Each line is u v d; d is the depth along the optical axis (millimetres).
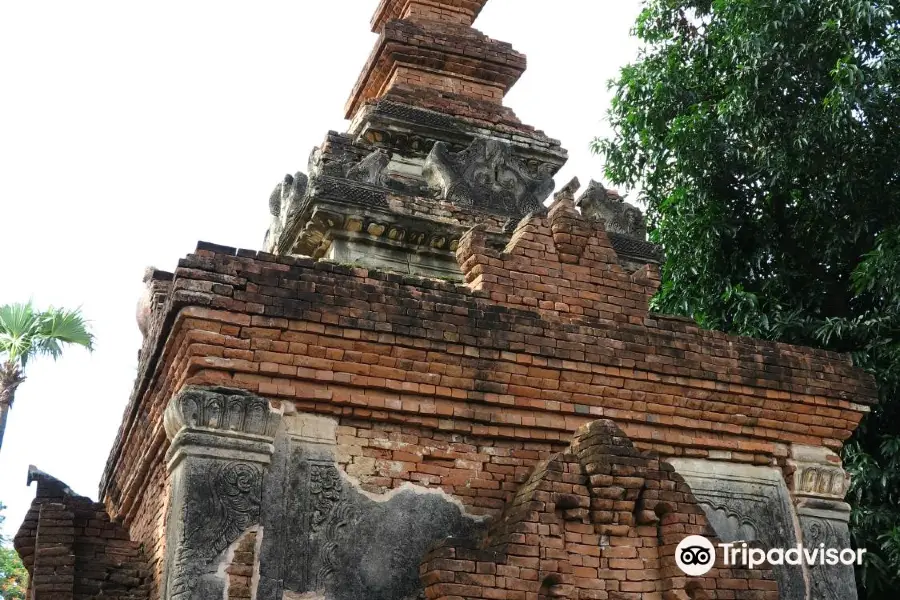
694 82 17266
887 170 14992
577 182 9414
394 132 11914
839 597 8891
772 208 16281
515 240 8844
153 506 8664
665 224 16469
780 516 8977
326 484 7465
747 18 15484
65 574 7957
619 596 7285
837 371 9422
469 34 13234
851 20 14797
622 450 7598
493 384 8078
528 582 7016
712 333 9039
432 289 8109
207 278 7301
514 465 8133
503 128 12516
